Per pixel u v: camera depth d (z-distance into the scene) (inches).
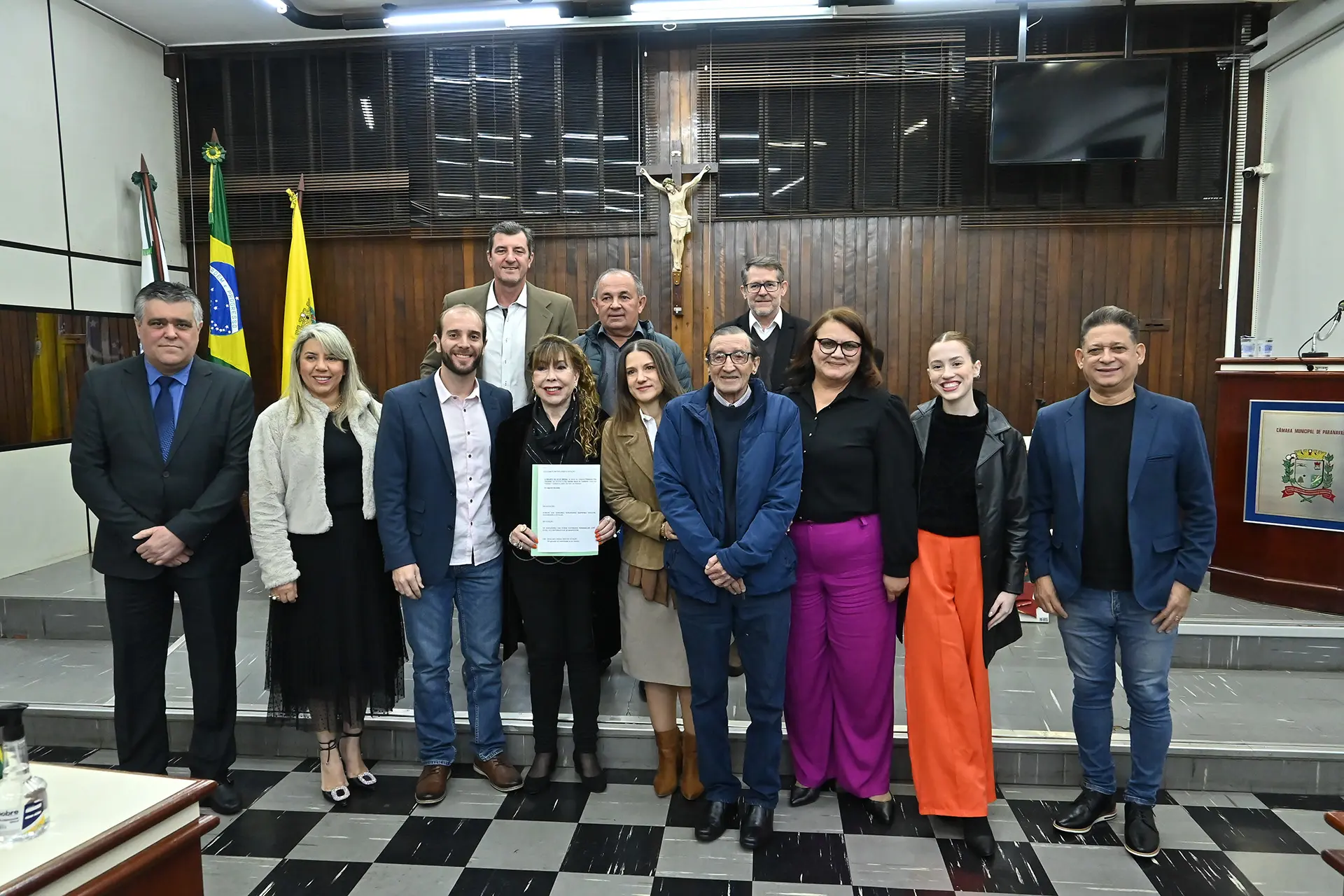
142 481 92.7
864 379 90.9
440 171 208.4
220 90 211.8
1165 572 85.2
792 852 88.2
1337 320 162.4
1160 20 190.5
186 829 50.5
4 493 163.3
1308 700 118.3
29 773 45.8
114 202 191.8
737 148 202.2
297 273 204.1
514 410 106.1
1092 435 87.7
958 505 88.7
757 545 82.4
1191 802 100.0
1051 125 183.0
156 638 96.0
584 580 98.2
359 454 95.4
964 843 89.9
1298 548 142.4
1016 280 197.8
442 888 82.4
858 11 192.1
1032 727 107.6
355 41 205.3
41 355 171.9
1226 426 152.6
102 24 187.8
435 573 95.3
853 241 201.5
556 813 96.6
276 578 92.7
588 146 205.2
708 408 87.9
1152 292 194.4
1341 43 162.4
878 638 91.2
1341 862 47.1
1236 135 189.5
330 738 98.6
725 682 90.0
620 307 114.7
